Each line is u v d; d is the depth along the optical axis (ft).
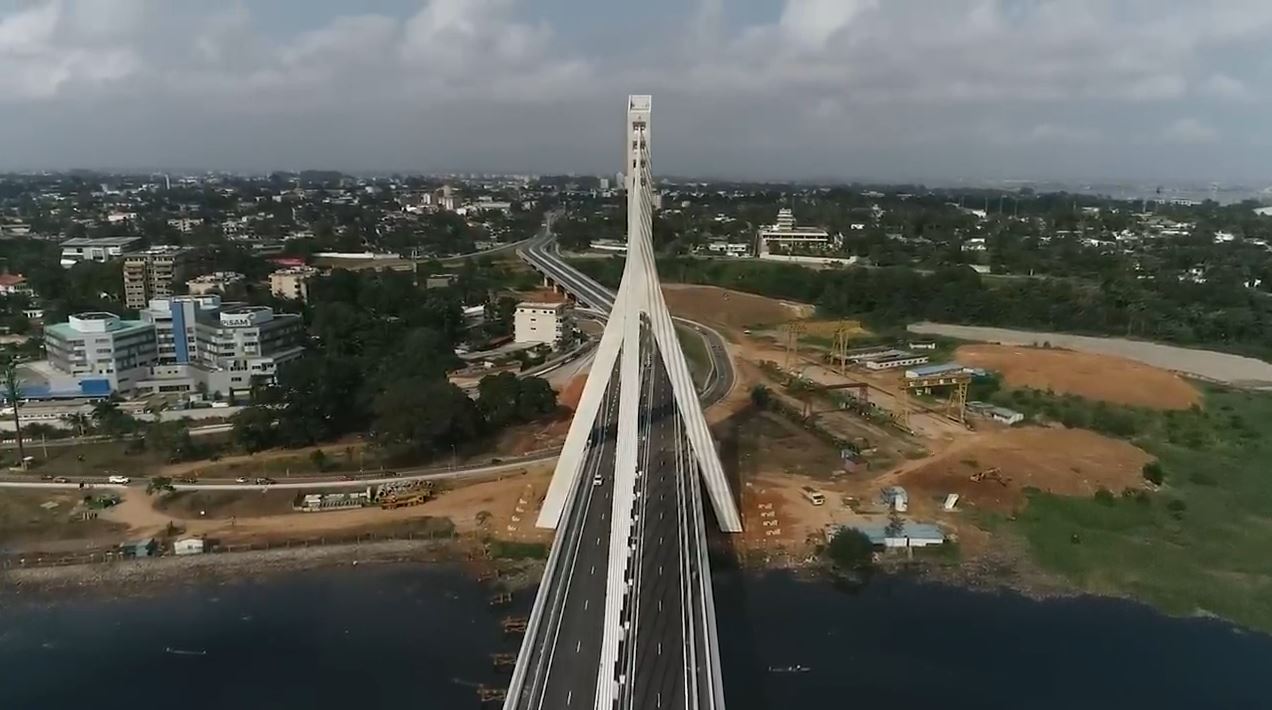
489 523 637.30
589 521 560.61
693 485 616.80
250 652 487.20
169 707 439.63
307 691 450.71
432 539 618.44
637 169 583.17
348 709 436.35
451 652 485.56
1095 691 458.91
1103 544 623.36
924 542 613.52
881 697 448.24
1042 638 508.94
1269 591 564.71
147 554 592.19
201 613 528.22
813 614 529.04
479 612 529.86
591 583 472.44
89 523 628.28
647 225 593.83
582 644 409.49
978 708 441.68
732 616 524.52
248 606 536.83
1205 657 492.95
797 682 459.32
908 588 563.89
